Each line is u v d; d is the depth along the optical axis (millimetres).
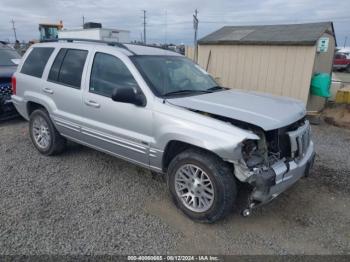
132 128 3547
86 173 4289
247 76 8648
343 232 3135
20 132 6090
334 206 3631
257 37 8414
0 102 6531
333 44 9031
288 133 3145
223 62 8992
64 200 3564
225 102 3404
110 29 15766
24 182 3973
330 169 4672
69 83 4242
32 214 3250
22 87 4934
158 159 3393
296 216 3398
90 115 3975
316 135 6621
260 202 2924
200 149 3127
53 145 4676
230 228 3145
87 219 3205
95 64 3980
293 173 3139
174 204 3545
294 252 2822
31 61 4926
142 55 3883
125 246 2820
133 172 4352
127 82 3617
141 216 3297
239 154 2789
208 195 3090
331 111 8547
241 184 3293
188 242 2912
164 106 3283
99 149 4086
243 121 2914
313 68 7691
